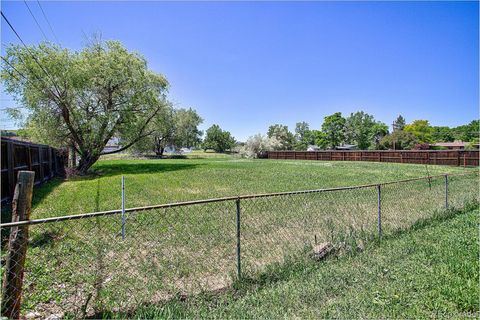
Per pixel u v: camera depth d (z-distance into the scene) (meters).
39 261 3.33
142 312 2.35
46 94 14.47
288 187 10.62
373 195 7.90
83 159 16.42
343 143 63.22
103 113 16.55
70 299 2.60
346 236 4.03
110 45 17.47
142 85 17.66
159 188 10.34
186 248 3.97
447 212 5.77
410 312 2.33
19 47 14.12
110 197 8.31
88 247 3.85
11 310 1.93
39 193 9.02
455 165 21.97
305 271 3.16
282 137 48.31
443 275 2.96
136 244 4.04
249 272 3.12
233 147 67.56
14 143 8.27
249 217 5.61
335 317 2.28
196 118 63.69
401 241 4.13
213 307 2.50
